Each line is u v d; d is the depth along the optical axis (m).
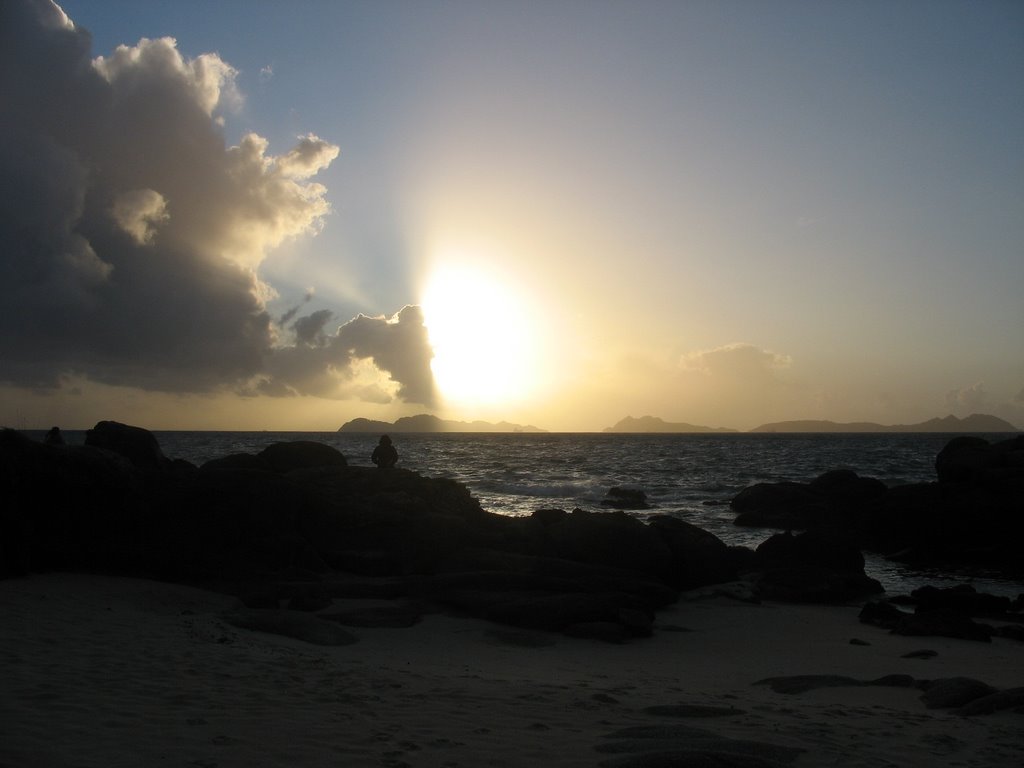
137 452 23.84
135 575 15.72
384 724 7.53
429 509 21.34
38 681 8.22
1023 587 24.31
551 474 64.44
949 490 33.22
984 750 7.76
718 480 59.44
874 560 29.91
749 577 21.73
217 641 11.20
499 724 7.81
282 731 7.09
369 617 14.45
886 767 7.09
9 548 14.20
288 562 17.39
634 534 19.53
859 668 12.95
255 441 156.25
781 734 8.09
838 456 101.38
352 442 176.50
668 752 6.70
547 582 16.84
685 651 14.20
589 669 12.23
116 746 6.43
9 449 15.17
